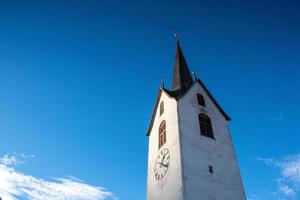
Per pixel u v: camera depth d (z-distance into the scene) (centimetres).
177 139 3350
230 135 3831
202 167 3177
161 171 3453
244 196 3183
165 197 3155
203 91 4219
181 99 3838
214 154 3403
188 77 4791
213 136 3631
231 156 3519
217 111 4075
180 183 2961
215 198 2981
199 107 3919
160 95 4334
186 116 3650
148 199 3494
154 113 4356
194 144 3362
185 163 3106
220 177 3200
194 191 2914
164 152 3562
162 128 3931
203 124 3734
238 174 3362
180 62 5109
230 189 3155
